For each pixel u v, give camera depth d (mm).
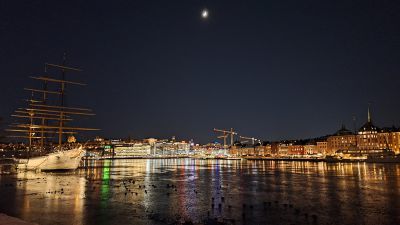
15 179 79188
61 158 117500
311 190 56812
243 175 94812
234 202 44500
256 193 53344
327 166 153375
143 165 185750
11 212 37219
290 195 50875
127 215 35938
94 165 185875
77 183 69250
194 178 84188
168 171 117812
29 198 47438
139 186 63312
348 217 35094
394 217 35031
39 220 33375
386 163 183875
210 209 39469
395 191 54938
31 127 137625
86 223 32312
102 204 42625
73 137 159625
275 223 32562
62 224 31875
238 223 32562
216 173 105062
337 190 56531
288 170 120375
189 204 42906
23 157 138125
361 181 72812
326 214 36562
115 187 61844
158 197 49062
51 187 61281
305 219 34250
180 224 32094
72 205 41781
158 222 32875
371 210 38688
